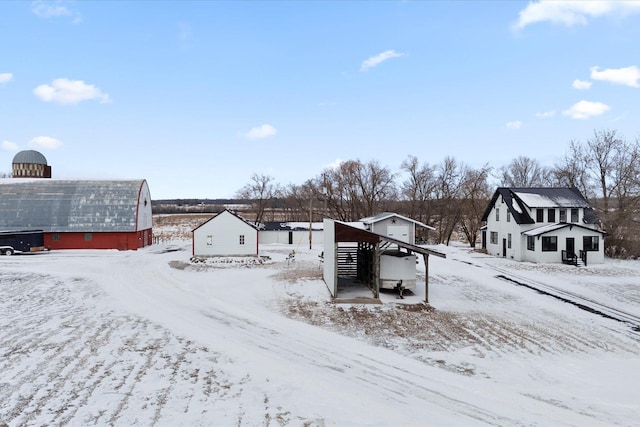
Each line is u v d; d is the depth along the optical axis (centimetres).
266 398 955
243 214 10250
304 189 7688
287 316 1734
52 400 927
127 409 889
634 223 3959
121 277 2625
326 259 2336
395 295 2109
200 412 881
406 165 7231
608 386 1078
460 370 1178
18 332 1443
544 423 867
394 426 835
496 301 2047
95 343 1329
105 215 4331
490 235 4147
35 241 4050
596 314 1820
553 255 3388
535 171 7181
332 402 941
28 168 5478
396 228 3988
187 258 3575
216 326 1558
